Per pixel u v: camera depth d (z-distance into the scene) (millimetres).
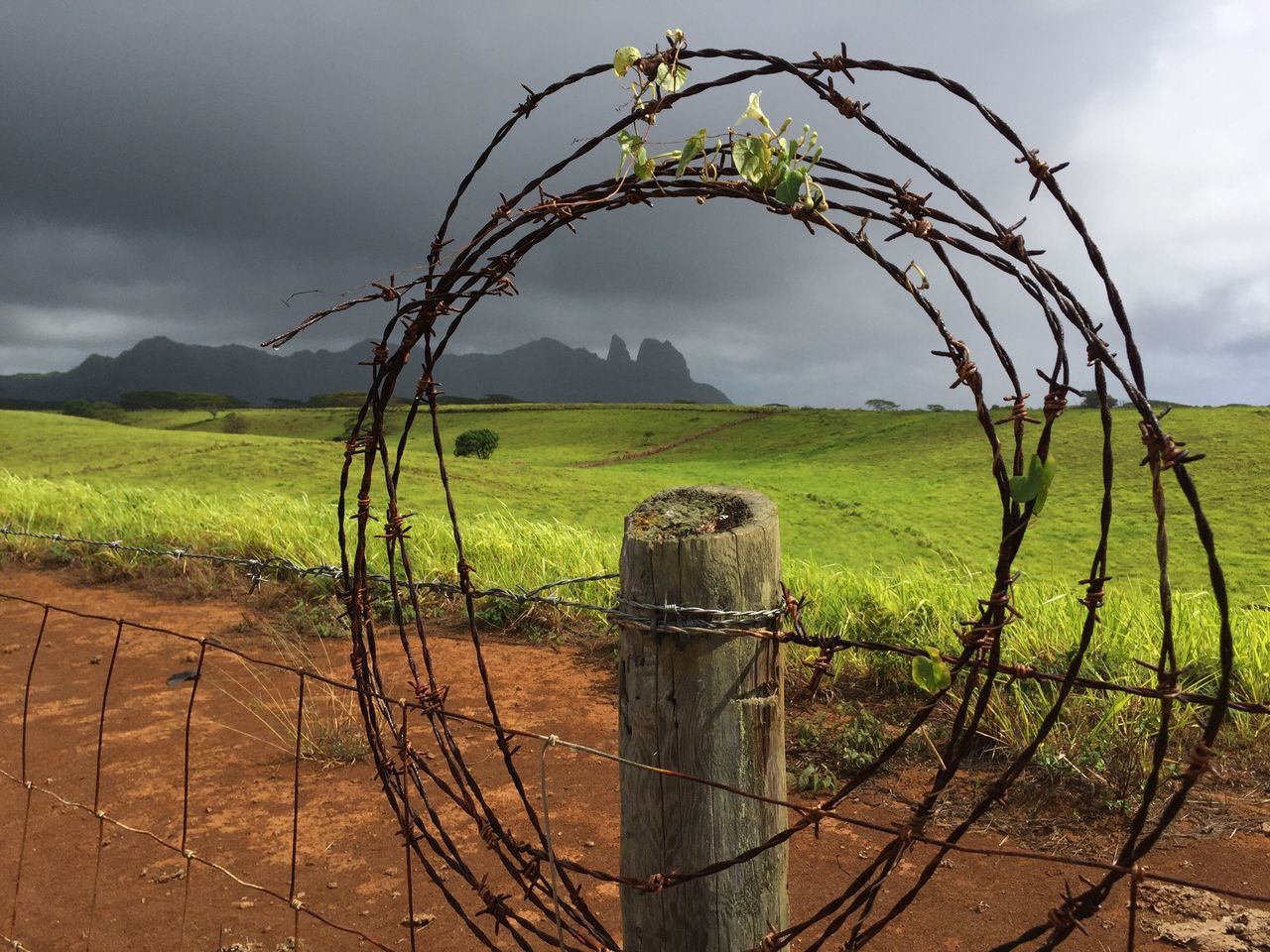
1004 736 4141
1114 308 1225
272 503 10398
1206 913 2967
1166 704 1236
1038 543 32594
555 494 37406
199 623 6781
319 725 4719
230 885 3377
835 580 6410
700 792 1740
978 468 48219
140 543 8648
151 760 4457
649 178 1577
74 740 4727
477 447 60188
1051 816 3660
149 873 3459
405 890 3314
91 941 3039
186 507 10383
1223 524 33125
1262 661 4594
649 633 1735
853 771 4105
